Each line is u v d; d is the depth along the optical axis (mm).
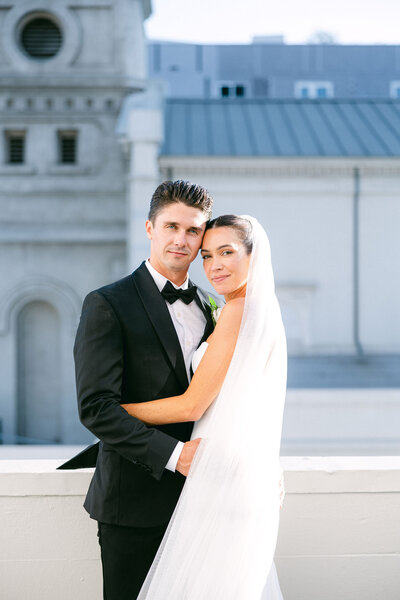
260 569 2049
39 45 17828
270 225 15414
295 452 11164
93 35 17578
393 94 26641
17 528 2539
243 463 2006
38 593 2553
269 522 2076
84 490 2537
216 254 2090
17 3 17344
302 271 15484
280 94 26344
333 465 2682
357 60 26438
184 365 2082
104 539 2109
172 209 2053
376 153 15344
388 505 2639
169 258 2078
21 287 17312
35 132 17625
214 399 2059
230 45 26188
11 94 17531
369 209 15453
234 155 14984
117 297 2045
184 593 1975
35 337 17547
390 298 15555
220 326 2059
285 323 15555
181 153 15023
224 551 1992
